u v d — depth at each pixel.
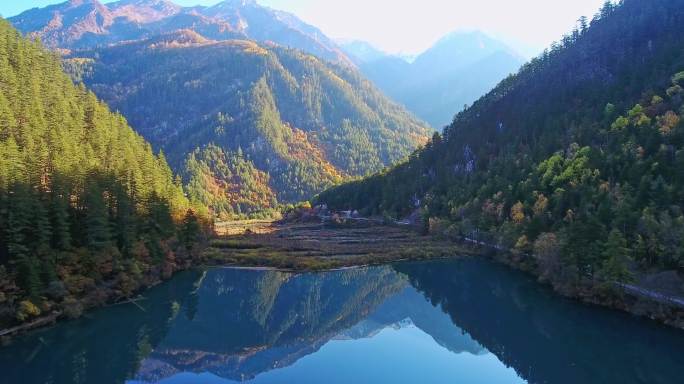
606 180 118.50
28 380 66.25
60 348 72.88
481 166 194.50
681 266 81.56
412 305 109.81
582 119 165.25
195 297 109.62
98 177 106.69
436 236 169.62
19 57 157.25
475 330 91.50
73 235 91.88
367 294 118.62
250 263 137.62
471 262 141.50
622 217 92.19
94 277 88.19
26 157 97.19
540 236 111.69
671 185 96.69
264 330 93.69
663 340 74.44
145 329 88.31
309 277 130.88
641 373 67.81
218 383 66.94
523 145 182.38
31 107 133.25
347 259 143.50
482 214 152.00
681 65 158.25
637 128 131.62
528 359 75.44
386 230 189.12
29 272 74.94
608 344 77.69
